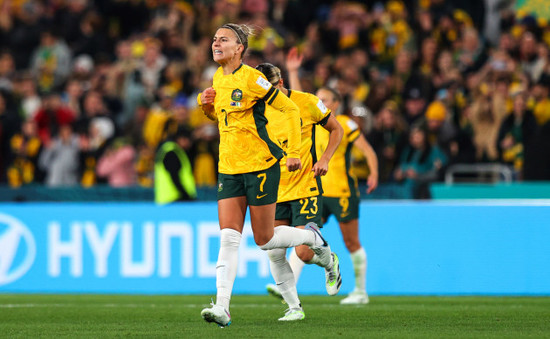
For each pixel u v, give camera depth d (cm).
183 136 3638
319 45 4797
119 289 3158
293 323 1808
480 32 4884
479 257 2997
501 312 2206
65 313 2230
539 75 4275
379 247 3039
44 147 4147
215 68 4488
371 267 3039
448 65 4328
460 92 4134
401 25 4722
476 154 3822
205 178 3778
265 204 1605
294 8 5084
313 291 3086
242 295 2966
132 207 3167
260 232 1631
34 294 3089
